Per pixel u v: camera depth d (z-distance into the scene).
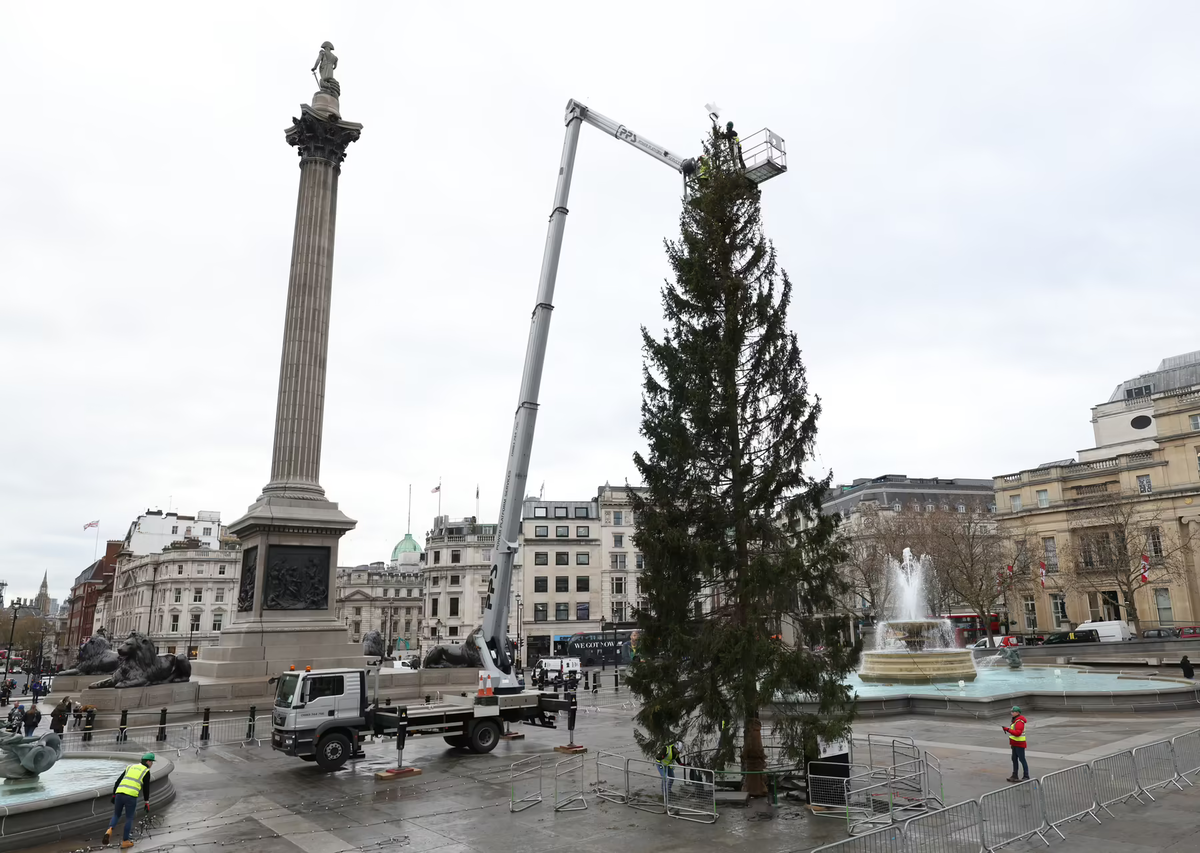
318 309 43.31
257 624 37.69
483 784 19.33
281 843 14.45
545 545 99.19
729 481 17.64
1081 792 14.45
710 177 19.34
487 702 24.30
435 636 119.25
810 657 15.93
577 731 28.83
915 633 43.22
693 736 19.59
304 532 39.78
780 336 17.86
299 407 41.78
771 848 13.17
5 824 14.14
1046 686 36.44
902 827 12.28
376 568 178.50
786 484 17.06
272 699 34.97
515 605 104.75
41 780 18.27
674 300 18.50
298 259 43.53
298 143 45.25
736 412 17.61
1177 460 71.44
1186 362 95.00
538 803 17.05
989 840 12.74
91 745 26.27
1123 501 72.50
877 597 77.00
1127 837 13.06
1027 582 78.38
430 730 22.58
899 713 29.94
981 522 76.12
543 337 31.41
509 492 29.80
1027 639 71.62
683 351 17.66
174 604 117.44
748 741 17.12
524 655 95.25
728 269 18.31
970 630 83.12
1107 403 90.06
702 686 16.14
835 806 15.39
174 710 33.03
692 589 16.78
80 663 38.78
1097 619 75.69
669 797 16.42
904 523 77.62
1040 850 12.51
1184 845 12.55
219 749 25.48
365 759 23.08
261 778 20.56
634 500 17.47
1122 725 25.86
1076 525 76.44
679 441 16.69
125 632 132.38
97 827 15.36
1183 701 29.38
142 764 15.42
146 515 137.88
